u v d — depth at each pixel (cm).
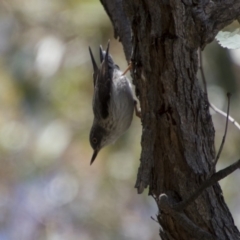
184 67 565
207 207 587
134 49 585
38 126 1380
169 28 554
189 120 575
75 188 1459
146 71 573
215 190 597
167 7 547
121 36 738
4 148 1416
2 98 1359
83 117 1334
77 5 1265
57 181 1463
